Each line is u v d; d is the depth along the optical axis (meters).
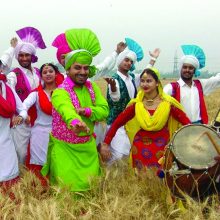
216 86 6.47
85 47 4.97
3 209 4.46
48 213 4.19
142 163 5.30
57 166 5.02
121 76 6.45
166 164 4.64
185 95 6.01
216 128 4.85
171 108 5.14
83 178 5.01
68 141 5.01
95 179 5.02
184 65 6.02
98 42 5.10
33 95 5.93
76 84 5.02
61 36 5.09
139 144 5.31
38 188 5.03
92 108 4.97
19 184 5.05
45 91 6.00
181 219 4.27
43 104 5.84
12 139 5.63
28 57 6.62
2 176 5.32
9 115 5.28
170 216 4.58
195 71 6.20
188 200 4.40
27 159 6.15
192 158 4.49
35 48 6.78
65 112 4.66
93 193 4.98
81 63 4.88
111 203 4.45
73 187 4.97
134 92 6.54
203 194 4.64
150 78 5.13
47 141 6.00
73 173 5.00
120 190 5.02
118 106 6.40
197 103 6.06
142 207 4.50
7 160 5.37
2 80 5.38
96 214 4.45
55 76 6.01
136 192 4.73
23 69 6.66
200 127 4.65
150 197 4.88
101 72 7.22
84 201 4.84
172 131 5.25
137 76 6.98
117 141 6.16
